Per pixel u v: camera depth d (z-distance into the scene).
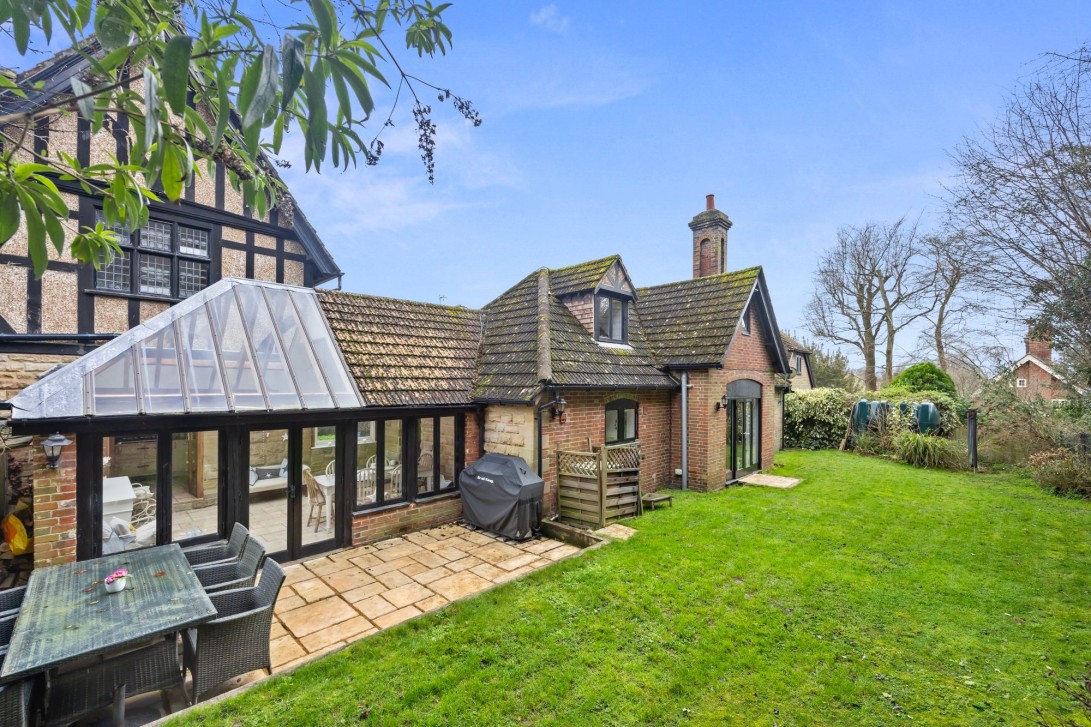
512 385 9.10
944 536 8.30
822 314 31.47
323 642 5.00
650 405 11.88
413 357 9.44
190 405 6.04
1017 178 5.99
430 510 8.79
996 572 6.81
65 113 2.17
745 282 12.84
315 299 9.26
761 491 11.73
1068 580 6.54
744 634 5.16
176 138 2.41
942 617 5.55
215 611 3.90
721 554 7.34
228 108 2.27
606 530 8.52
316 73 2.04
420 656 4.69
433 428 9.05
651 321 13.70
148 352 6.29
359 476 8.10
